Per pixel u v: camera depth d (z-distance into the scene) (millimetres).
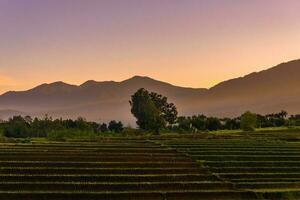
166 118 199125
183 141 105125
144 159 77562
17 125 144625
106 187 59844
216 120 172500
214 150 88438
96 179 63469
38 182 60312
